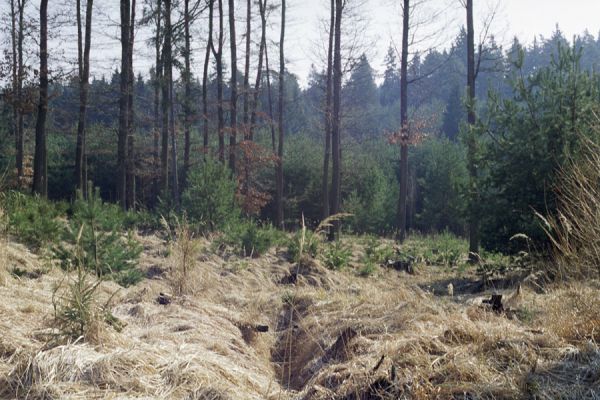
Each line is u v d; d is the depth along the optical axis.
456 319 5.65
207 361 5.05
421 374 4.35
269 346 7.50
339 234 24.17
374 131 66.44
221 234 15.76
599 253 6.01
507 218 12.91
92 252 9.11
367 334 5.98
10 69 22.91
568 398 3.90
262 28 29.36
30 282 7.23
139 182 38.09
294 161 39.12
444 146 38.50
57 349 4.48
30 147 36.53
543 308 6.56
